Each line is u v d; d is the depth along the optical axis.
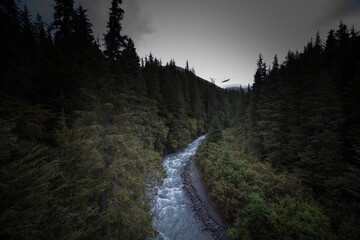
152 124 22.39
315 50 25.73
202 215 12.69
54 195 4.79
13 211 3.00
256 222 9.18
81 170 5.37
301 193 10.54
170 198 15.26
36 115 4.61
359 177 8.15
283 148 15.73
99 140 6.99
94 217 6.42
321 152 11.17
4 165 3.45
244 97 34.44
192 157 26.66
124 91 14.53
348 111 11.97
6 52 7.80
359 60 13.76
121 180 7.70
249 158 18.50
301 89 16.33
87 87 8.62
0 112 3.96
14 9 7.90
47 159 5.28
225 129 42.81
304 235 7.46
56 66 9.88
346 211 8.56
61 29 12.67
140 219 7.91
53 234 3.83
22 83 8.21
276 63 22.88
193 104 45.84
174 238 10.77
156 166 14.21
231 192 12.30
